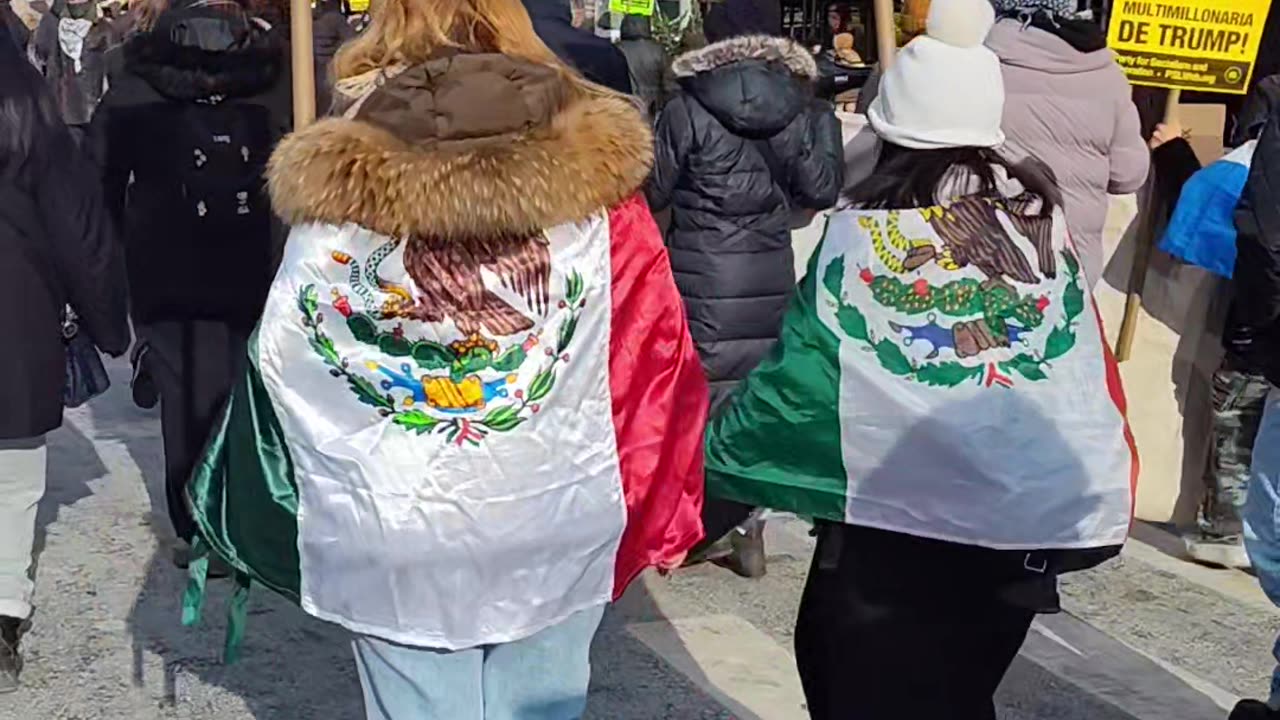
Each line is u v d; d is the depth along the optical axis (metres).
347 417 2.71
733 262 5.09
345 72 2.77
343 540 2.72
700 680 4.52
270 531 2.82
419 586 2.72
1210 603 5.23
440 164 2.54
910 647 3.09
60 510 5.99
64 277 4.18
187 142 4.85
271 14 4.93
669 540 2.97
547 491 2.76
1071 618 5.07
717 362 5.12
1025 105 4.80
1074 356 2.97
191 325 4.97
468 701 2.85
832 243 3.03
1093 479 2.93
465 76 2.59
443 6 2.72
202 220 4.89
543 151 2.60
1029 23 4.81
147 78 4.81
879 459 2.95
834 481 3.00
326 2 6.79
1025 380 2.93
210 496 2.95
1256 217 3.35
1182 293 5.62
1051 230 3.01
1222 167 4.74
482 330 2.68
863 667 3.12
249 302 4.96
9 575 4.32
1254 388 5.34
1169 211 5.52
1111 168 4.98
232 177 4.89
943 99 2.94
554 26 5.30
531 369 2.72
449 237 2.61
